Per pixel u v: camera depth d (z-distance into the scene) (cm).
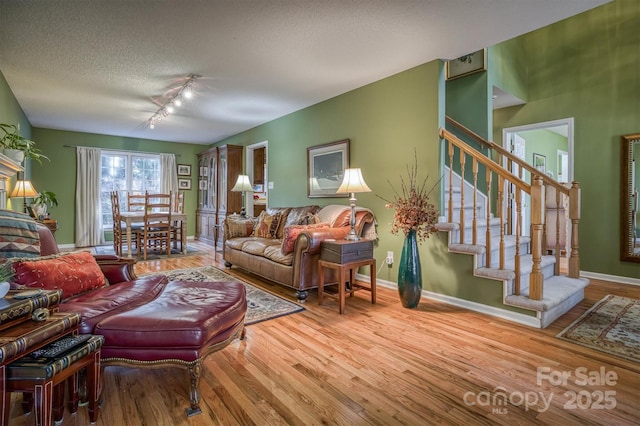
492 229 379
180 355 164
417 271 306
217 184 704
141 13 253
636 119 407
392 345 231
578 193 342
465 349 225
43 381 121
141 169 768
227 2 240
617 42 420
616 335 247
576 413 158
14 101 446
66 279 197
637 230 407
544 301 265
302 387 180
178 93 438
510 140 515
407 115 364
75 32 281
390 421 153
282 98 463
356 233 356
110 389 179
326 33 285
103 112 532
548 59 472
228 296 210
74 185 689
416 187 355
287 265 346
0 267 157
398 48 312
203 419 154
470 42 301
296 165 530
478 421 153
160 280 243
